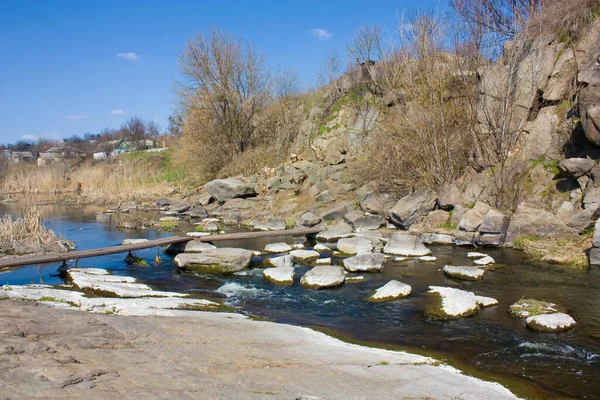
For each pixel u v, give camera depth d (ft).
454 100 59.72
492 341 23.54
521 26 57.67
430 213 52.34
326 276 34.53
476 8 62.39
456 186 52.60
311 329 25.13
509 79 51.19
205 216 76.07
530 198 47.42
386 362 19.80
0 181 141.28
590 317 26.58
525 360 21.31
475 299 28.81
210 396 14.67
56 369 15.51
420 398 16.08
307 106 98.94
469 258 41.68
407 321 26.66
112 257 45.57
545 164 48.80
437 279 35.17
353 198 65.00
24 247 49.03
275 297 31.89
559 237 42.70
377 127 70.69
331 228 54.34
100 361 16.93
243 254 39.91
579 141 46.14
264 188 79.15
